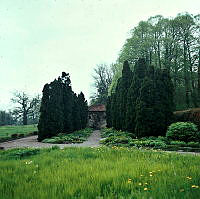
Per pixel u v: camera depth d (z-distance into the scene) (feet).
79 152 30.48
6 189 12.95
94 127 164.76
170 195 10.92
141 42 112.57
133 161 21.93
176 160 22.95
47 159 25.09
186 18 109.09
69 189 12.41
